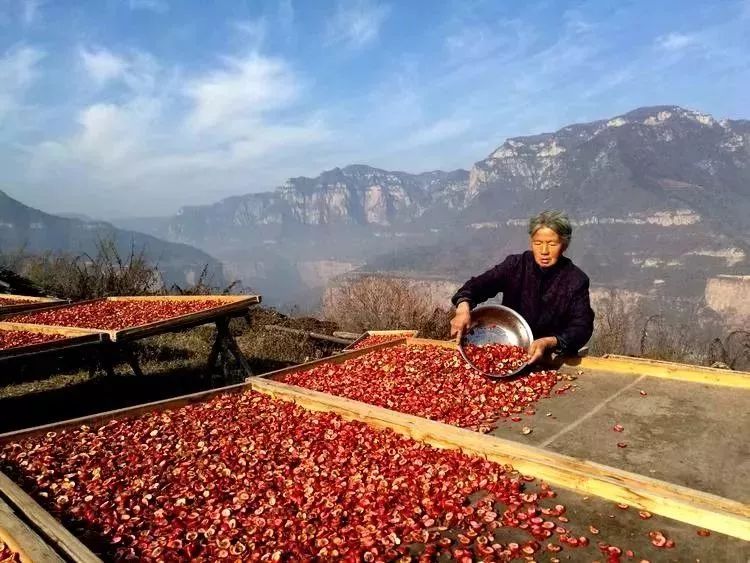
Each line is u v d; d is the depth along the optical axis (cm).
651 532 206
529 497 236
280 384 407
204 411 372
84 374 788
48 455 294
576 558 194
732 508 207
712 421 310
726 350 892
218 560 204
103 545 213
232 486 263
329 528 221
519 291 452
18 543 194
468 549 203
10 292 1162
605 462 266
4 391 714
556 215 414
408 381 412
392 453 292
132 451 305
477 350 443
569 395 368
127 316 680
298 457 294
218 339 716
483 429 315
